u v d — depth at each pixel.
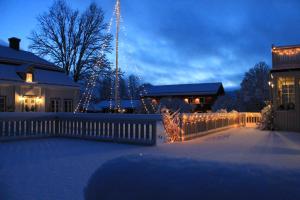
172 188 1.40
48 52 34.78
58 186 4.87
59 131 13.42
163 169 1.50
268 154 7.94
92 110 39.00
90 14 35.78
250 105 42.69
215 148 9.41
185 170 1.46
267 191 1.25
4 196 4.39
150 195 1.43
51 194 4.46
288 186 1.24
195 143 10.87
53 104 24.47
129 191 1.49
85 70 34.84
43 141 11.73
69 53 35.50
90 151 8.84
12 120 11.87
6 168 6.27
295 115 17.34
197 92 45.69
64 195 4.41
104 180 1.58
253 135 14.48
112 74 34.38
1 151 8.82
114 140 11.40
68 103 25.83
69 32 35.31
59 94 25.02
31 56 27.16
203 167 1.46
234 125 21.11
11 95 21.55
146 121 10.63
